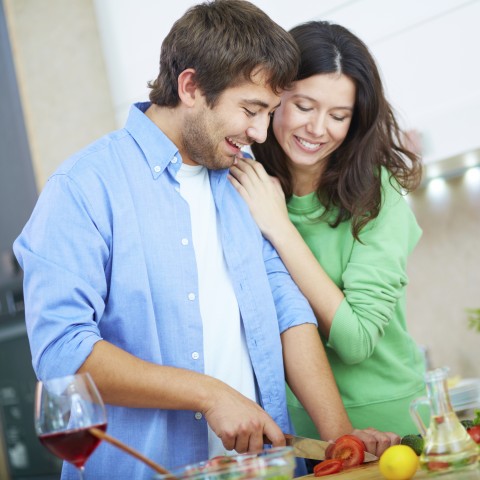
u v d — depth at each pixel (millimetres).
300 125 2299
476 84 3369
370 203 2375
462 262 4336
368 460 1857
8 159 4695
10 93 4664
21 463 4641
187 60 2010
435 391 1559
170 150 2049
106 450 1921
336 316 2260
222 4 2037
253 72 1967
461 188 4273
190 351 1972
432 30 3465
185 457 1951
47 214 1902
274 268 2270
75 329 1823
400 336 2477
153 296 1966
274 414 2074
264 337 2100
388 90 3627
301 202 2477
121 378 1798
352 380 2439
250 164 2367
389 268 2371
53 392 1477
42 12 4609
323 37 2281
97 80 4535
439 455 1536
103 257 1929
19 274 4629
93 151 2002
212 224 2131
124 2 4293
